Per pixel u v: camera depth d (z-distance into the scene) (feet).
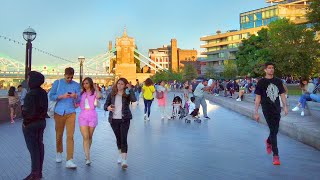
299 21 249.96
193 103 52.70
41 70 363.15
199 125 47.57
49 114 24.71
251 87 119.55
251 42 166.71
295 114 47.78
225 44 361.71
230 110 73.97
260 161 25.11
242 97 87.45
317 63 133.80
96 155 27.99
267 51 152.76
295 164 24.12
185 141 34.14
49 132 42.06
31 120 20.67
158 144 32.55
